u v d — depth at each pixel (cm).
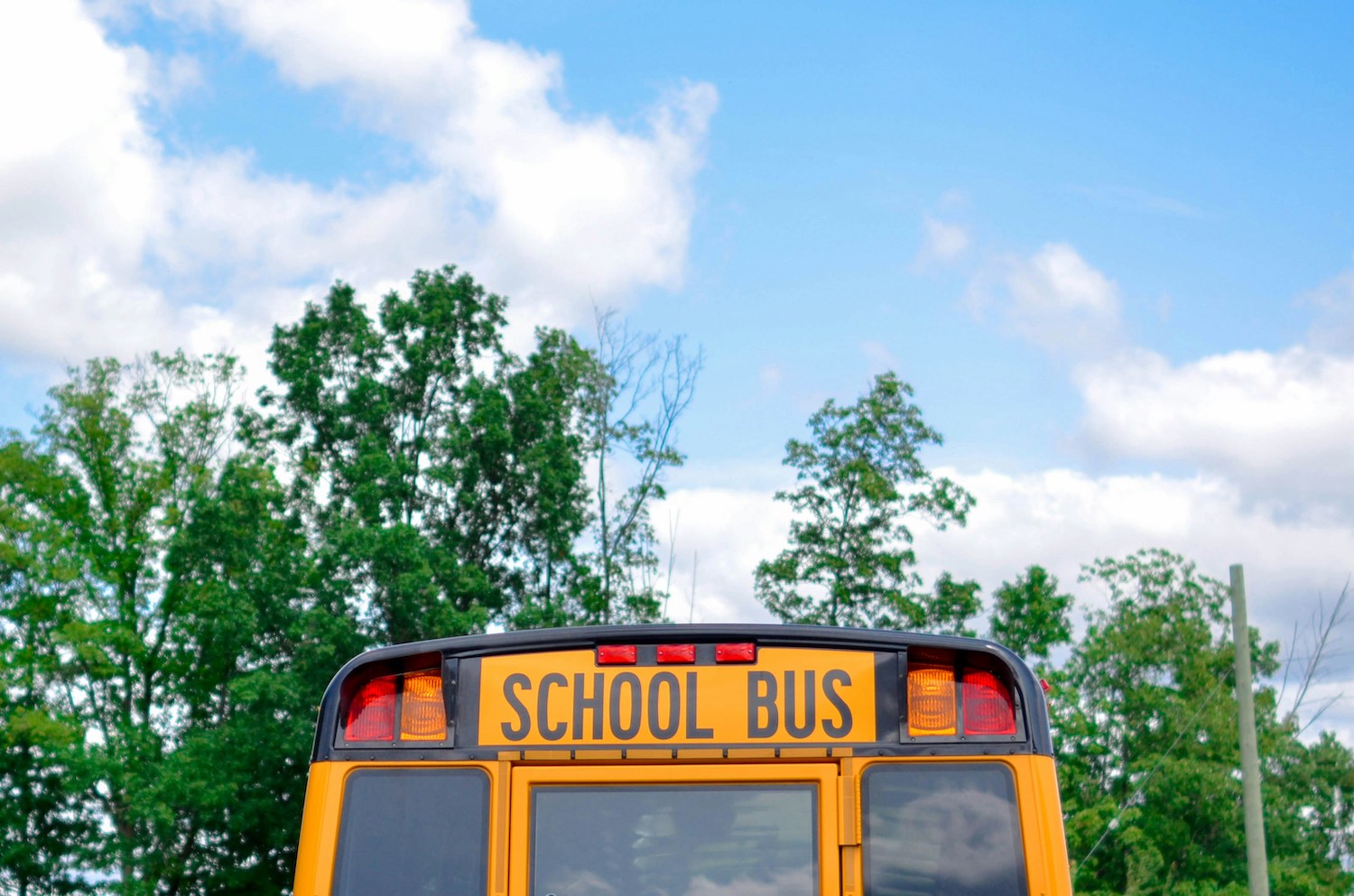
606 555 5056
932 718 473
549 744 481
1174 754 5569
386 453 4859
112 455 4741
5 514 4331
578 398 5166
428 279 5206
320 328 5088
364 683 489
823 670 480
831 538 5238
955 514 5247
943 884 458
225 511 4412
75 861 4188
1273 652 5994
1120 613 6241
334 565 4350
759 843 471
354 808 479
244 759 4122
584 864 472
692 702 482
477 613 4334
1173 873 5384
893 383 5306
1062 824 458
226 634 4325
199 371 4962
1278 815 5684
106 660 4216
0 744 4112
